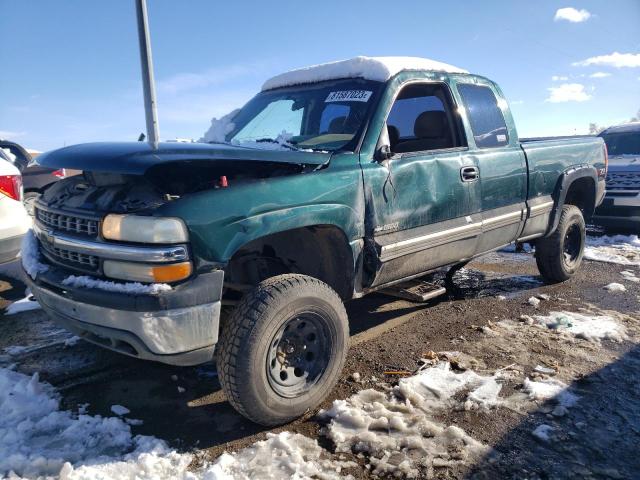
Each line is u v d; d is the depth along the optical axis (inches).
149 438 99.0
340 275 121.6
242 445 98.8
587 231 340.5
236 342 96.0
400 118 157.3
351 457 94.2
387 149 125.6
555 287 203.2
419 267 138.1
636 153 353.1
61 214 105.3
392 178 125.6
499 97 170.9
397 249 126.8
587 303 182.4
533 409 110.1
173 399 116.6
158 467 90.5
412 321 165.0
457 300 187.3
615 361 133.6
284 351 106.0
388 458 93.3
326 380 110.1
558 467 91.1
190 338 92.2
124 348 96.7
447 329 157.2
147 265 90.1
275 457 93.0
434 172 136.8
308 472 88.7
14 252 176.6
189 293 90.6
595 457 94.1
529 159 173.2
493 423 105.0
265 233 99.7
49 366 130.4
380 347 143.8
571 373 126.6
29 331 152.3
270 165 109.6
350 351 141.5
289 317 101.6
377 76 135.8
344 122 131.8
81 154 100.4
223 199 95.5
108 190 103.6
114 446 97.0
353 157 120.1
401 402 112.2
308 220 106.7
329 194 111.1
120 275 93.7
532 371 127.6
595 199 213.8
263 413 100.1
